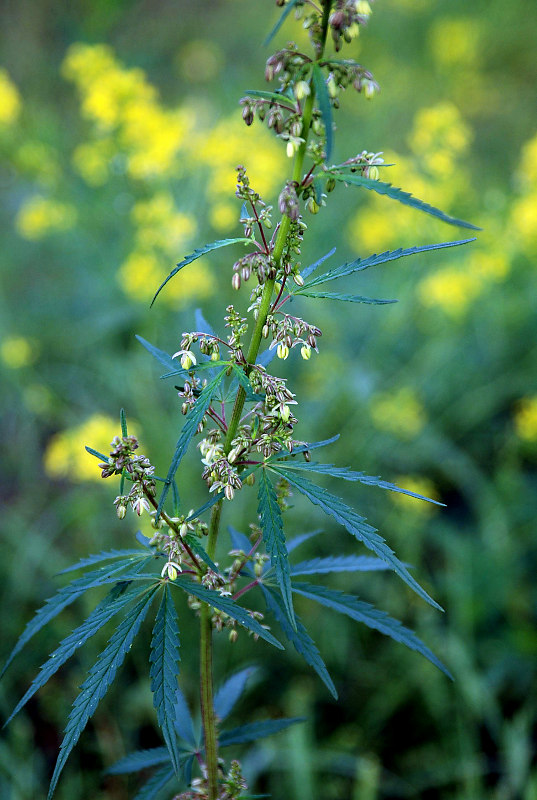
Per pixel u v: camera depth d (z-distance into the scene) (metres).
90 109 4.02
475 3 8.22
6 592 3.32
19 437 4.31
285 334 1.20
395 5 8.24
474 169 6.30
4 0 6.64
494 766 2.96
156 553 1.27
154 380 3.93
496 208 4.48
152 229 4.01
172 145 4.07
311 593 1.39
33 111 4.67
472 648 3.15
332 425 4.17
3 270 5.03
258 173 4.30
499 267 4.25
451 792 2.91
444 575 3.62
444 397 4.56
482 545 3.57
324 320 4.30
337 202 5.40
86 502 3.52
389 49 7.93
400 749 3.01
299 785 2.55
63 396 4.41
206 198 4.44
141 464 1.20
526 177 4.50
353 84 1.09
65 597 1.22
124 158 4.16
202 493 3.56
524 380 4.40
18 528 3.54
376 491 3.91
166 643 1.13
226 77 6.04
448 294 4.03
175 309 4.11
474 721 3.01
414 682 3.07
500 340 4.55
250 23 8.09
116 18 7.14
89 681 1.09
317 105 1.13
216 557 3.32
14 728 2.78
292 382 4.43
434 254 4.29
